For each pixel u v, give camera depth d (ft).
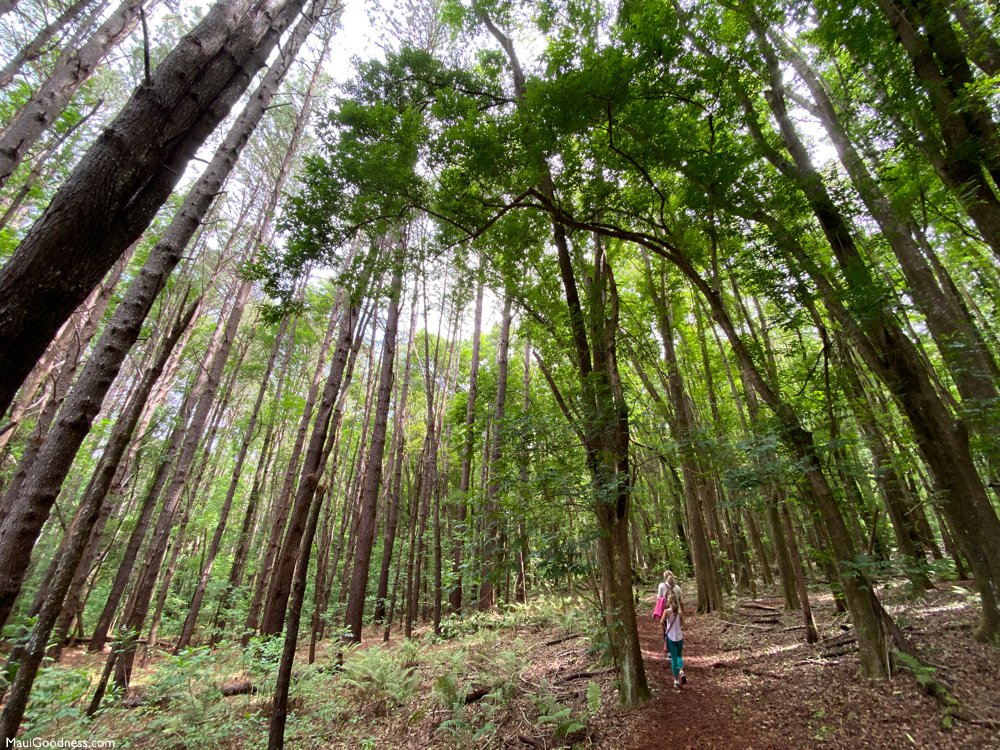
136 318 8.19
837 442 18.54
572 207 22.33
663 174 23.31
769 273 21.01
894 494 28.89
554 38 20.10
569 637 30.07
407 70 23.94
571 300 23.44
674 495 53.57
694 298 41.22
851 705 16.57
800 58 25.26
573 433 21.02
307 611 58.18
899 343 19.90
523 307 25.96
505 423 21.62
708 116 20.43
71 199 5.51
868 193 21.13
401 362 75.92
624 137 21.24
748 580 54.49
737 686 20.45
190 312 10.24
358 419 81.56
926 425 19.39
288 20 8.80
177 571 73.15
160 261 8.82
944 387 31.45
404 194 19.71
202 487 75.46
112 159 5.91
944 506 19.42
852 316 19.15
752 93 22.71
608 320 23.40
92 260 5.58
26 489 6.72
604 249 27.78
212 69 7.20
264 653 25.07
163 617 51.29
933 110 18.71
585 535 19.58
